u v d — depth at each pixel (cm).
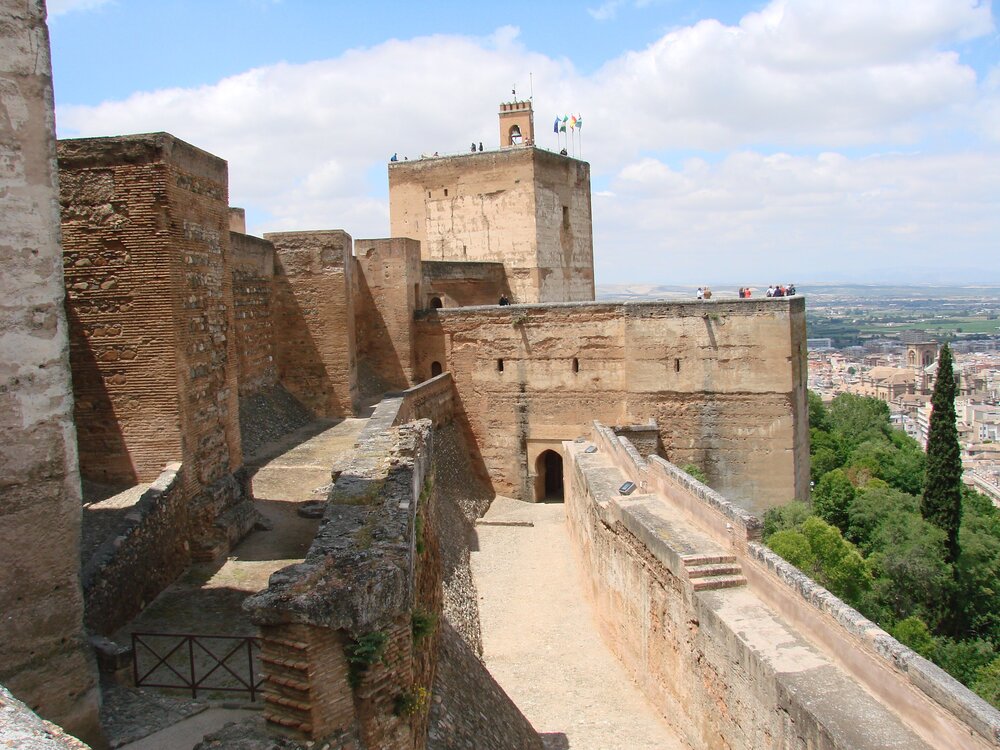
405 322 3412
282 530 1525
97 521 1179
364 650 772
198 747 735
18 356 728
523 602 2205
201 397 1400
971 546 3447
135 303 1298
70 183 1286
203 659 991
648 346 3134
